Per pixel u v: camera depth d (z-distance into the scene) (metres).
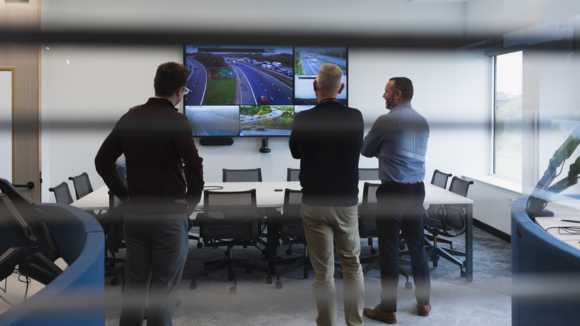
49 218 1.46
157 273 1.51
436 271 3.40
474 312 2.45
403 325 2.39
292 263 3.38
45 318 0.82
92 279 1.13
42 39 0.14
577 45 0.18
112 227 2.82
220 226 3.04
